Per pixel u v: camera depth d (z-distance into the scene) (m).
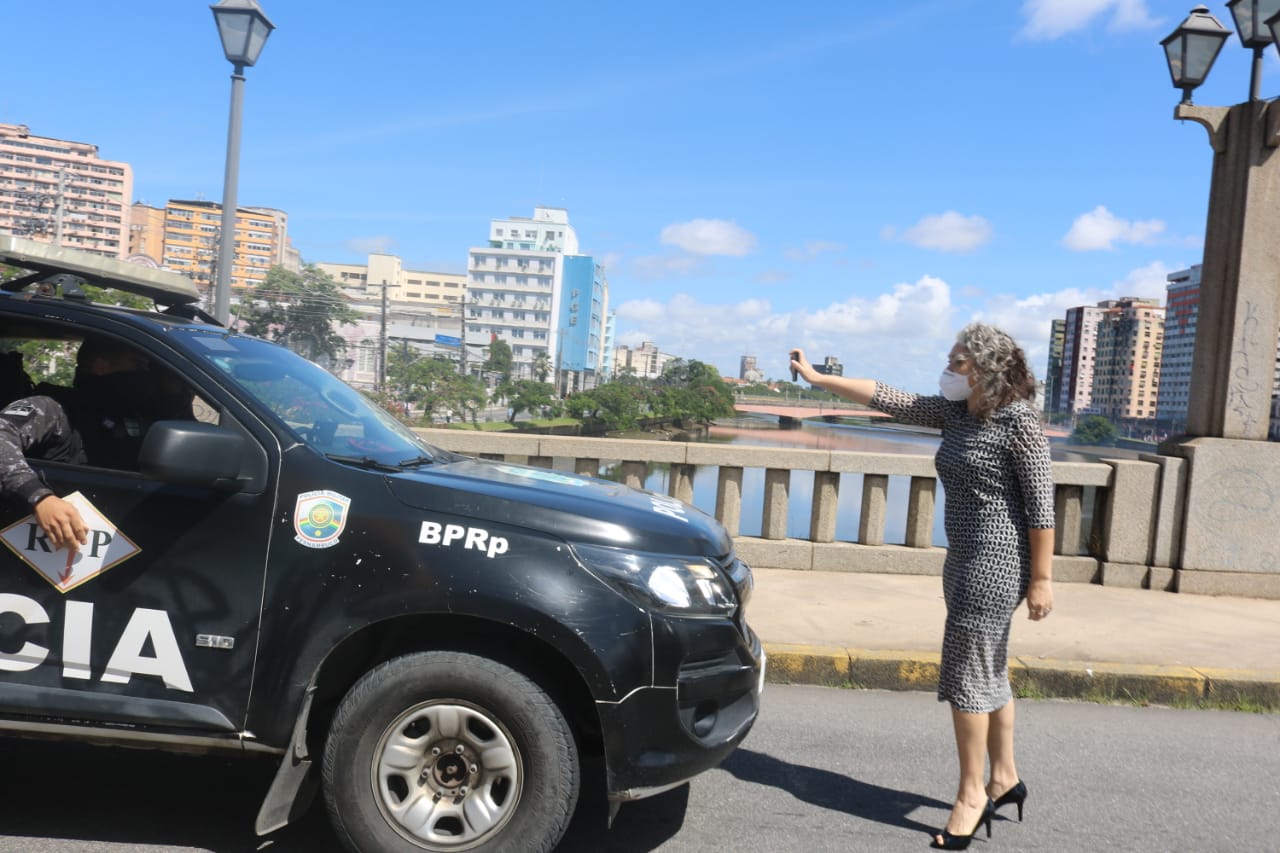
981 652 3.60
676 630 3.13
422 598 3.03
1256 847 3.72
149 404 3.40
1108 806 4.08
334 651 3.13
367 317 95.25
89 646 3.13
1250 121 7.59
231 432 3.15
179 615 3.12
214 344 3.61
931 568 8.12
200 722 3.09
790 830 3.73
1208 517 7.71
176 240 185.75
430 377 81.69
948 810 4.00
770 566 8.16
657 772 3.09
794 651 5.73
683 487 8.30
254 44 10.71
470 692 3.01
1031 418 3.50
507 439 8.15
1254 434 7.77
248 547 3.12
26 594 3.14
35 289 3.73
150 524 3.14
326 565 3.09
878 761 4.54
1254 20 7.53
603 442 8.16
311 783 3.29
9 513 3.15
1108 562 7.91
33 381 3.50
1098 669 5.66
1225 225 7.87
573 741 3.05
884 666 5.68
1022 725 5.17
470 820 3.02
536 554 3.10
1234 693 5.58
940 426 3.76
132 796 3.73
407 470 3.38
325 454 3.27
